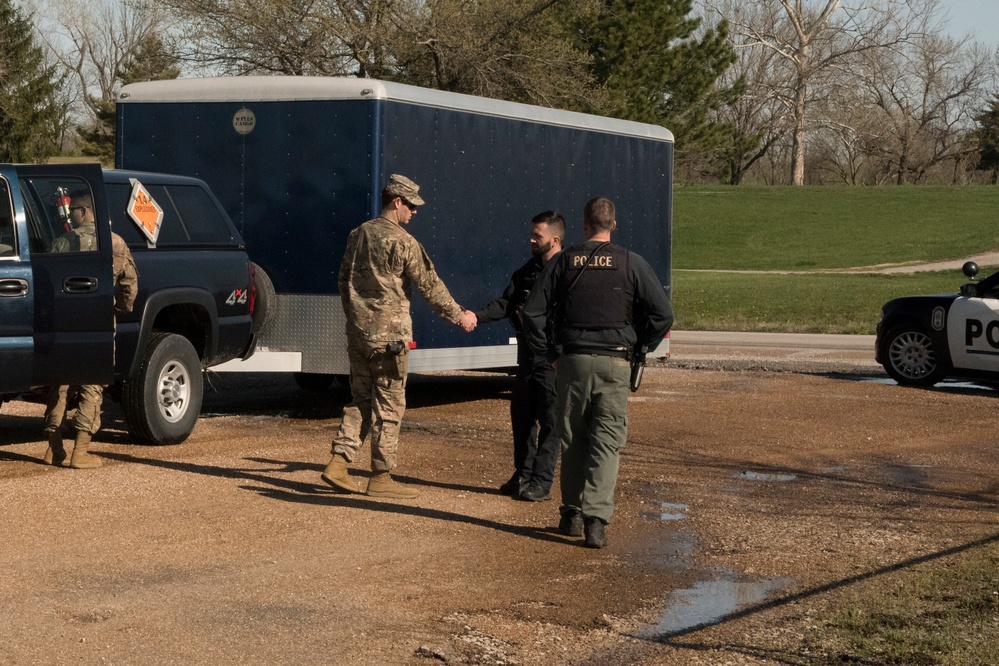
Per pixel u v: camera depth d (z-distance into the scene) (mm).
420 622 5508
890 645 5164
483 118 12414
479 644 5207
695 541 7223
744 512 8070
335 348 11367
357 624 5453
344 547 6828
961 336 14805
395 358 7820
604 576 6395
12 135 51219
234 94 11617
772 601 5949
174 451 9656
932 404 13828
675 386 15227
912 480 9352
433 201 11820
